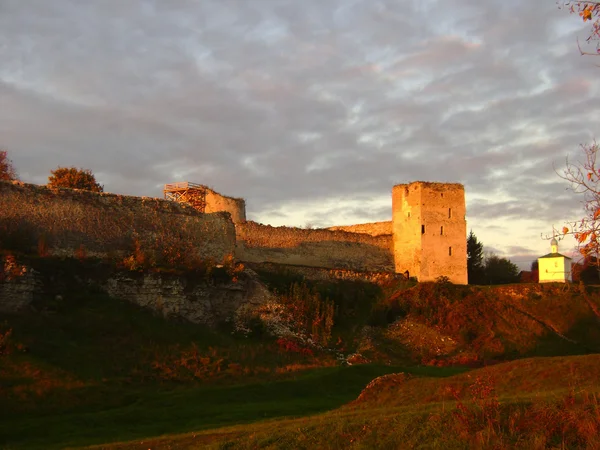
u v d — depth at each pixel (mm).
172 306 36531
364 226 67312
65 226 37688
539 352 46156
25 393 24891
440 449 17109
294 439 19266
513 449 16438
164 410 25562
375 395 27391
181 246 41781
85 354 29375
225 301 40312
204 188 59531
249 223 55688
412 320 48719
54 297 32969
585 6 12711
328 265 59156
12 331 29047
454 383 26688
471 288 54094
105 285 35094
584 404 18656
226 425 23656
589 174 13711
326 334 42281
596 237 13539
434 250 60781
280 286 46719
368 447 17953
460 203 62188
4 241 34375
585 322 50406
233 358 33875
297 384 31094
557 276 61094
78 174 64188
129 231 40125
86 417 23906
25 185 37406
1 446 20484
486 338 47062
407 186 62250
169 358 31578
